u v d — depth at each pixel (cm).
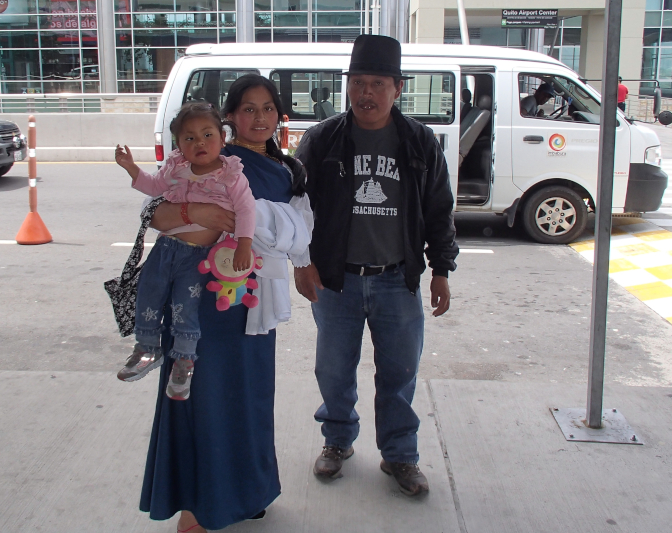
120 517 291
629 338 536
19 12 2886
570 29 2777
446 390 413
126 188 1245
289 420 376
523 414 383
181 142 234
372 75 274
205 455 256
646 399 403
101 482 315
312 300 297
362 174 291
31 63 2933
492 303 620
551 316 586
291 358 492
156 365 251
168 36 2866
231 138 262
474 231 918
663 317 584
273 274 257
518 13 2262
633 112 2498
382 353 307
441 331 550
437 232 303
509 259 775
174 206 240
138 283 250
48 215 998
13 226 926
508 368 480
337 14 2778
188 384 246
